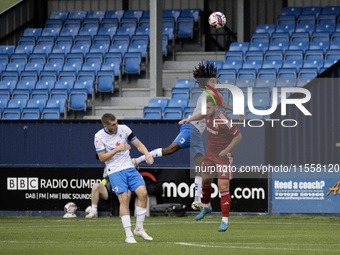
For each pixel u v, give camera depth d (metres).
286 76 69.56
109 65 77.62
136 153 51.88
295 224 43.31
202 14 88.94
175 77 77.56
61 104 71.19
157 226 41.78
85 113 72.44
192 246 28.38
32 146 53.69
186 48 86.06
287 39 80.00
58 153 53.28
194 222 45.31
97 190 50.38
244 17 85.31
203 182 35.06
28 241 31.73
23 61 82.81
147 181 51.03
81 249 27.11
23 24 91.00
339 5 89.12
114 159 29.62
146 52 79.19
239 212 49.22
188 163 51.19
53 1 97.06
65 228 40.66
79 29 88.69
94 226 42.41
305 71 69.88
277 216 48.56
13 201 52.81
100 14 93.12
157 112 65.00
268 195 48.81
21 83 76.50
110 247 27.91
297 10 87.00
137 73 78.31
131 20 89.94
